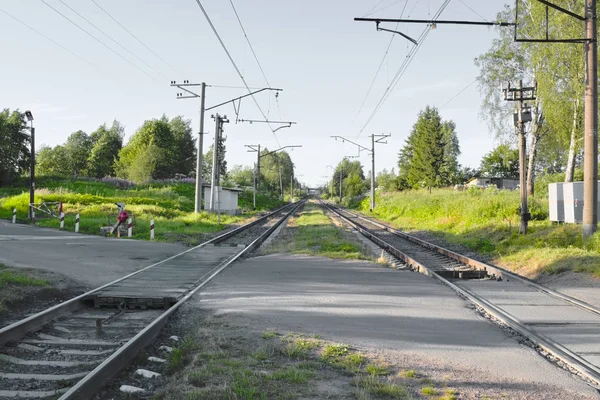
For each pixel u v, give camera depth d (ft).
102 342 23.43
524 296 35.12
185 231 93.56
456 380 18.02
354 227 119.34
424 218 127.24
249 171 365.20
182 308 29.96
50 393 16.90
